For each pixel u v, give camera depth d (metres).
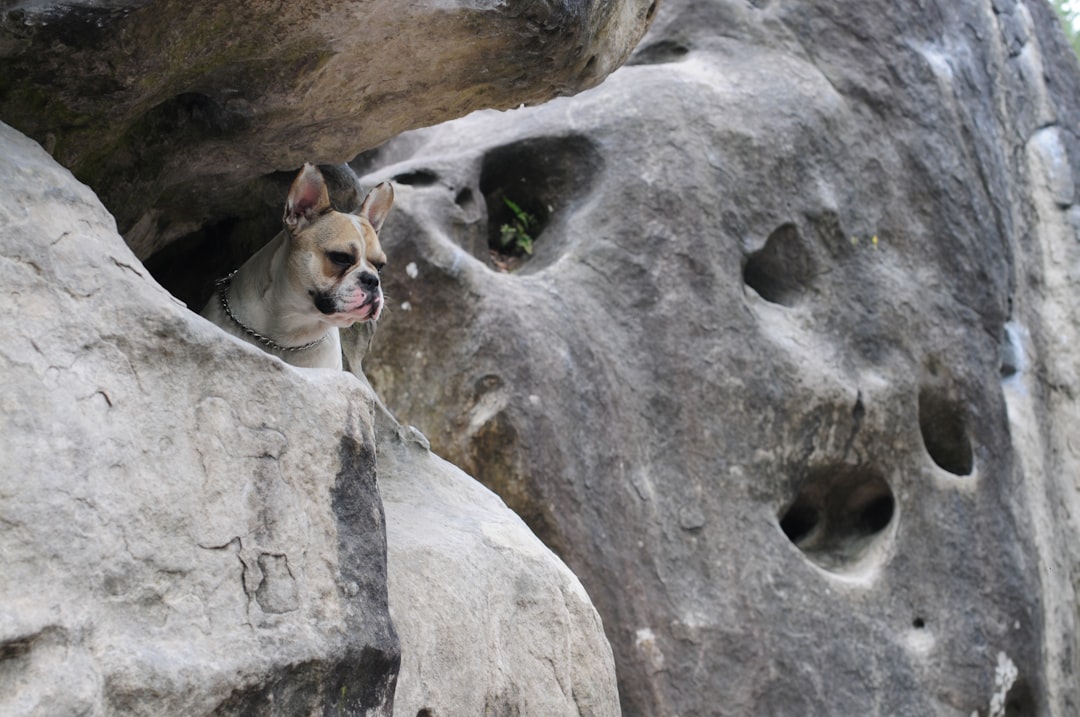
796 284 22.41
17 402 7.00
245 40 9.59
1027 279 27.09
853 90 24.05
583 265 20.50
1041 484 24.95
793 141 22.62
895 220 23.53
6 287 7.27
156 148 10.87
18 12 8.30
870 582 20.97
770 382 20.73
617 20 11.63
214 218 13.49
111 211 11.09
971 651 21.23
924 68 25.23
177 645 7.13
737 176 21.84
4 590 6.60
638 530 18.89
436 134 22.83
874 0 25.31
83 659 6.73
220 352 8.02
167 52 9.20
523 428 18.33
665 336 20.25
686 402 20.00
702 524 19.47
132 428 7.44
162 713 6.90
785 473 20.64
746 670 18.88
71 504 6.98
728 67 23.50
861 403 21.53
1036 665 22.28
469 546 11.28
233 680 7.21
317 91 10.49
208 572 7.45
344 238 12.02
